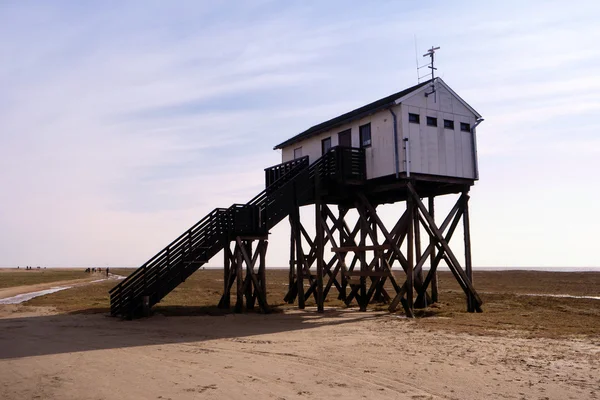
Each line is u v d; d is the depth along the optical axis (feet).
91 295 117.70
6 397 27.84
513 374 31.99
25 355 39.73
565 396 27.07
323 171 75.61
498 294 111.55
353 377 31.48
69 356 38.99
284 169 84.58
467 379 30.76
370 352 39.86
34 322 61.26
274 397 27.17
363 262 80.43
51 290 148.05
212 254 68.44
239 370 33.63
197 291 121.80
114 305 66.39
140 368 34.42
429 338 46.91
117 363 36.14
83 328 55.16
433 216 81.35
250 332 51.67
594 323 58.85
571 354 38.50
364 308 73.41
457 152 74.64
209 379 31.17
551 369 33.32
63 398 27.45
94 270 481.05
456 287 142.41
